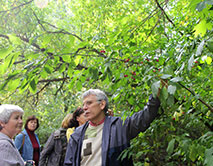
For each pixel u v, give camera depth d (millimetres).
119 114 2148
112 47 1579
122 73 1621
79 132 1965
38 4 3111
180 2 3123
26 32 4207
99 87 4461
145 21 1834
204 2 935
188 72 1100
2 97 5504
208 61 1494
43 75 1296
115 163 1689
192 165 2875
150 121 1683
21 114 1937
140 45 1932
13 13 3703
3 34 3834
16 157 1708
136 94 1871
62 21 5766
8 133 1841
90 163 1749
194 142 1778
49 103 6320
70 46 1366
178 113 2180
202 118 2545
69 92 5906
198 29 1224
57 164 2957
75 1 5625
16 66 4457
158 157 3234
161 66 1763
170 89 1091
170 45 2125
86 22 5324
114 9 4887
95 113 1890
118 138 1752
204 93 2160
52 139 3053
